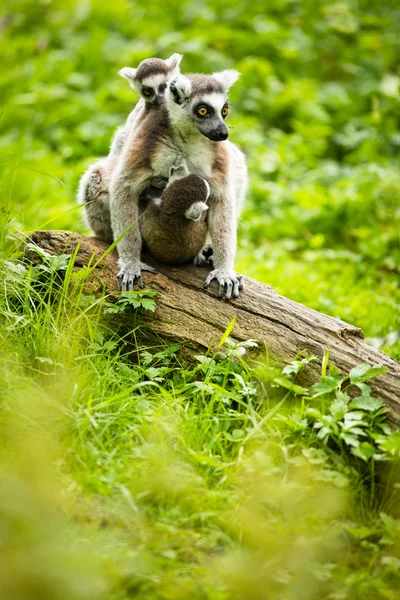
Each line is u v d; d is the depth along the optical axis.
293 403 9.74
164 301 10.85
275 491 8.57
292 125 22.16
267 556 8.04
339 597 7.60
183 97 11.16
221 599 7.30
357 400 9.19
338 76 25.06
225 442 9.20
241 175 13.14
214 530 8.16
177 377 10.41
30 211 17.39
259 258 16.81
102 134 20.91
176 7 26.59
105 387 9.70
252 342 10.13
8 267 10.73
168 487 8.46
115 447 8.99
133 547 7.85
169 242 11.09
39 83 23.31
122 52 24.12
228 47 24.95
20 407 9.00
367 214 18.58
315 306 14.48
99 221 12.70
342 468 8.90
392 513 8.77
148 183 11.69
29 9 26.88
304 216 18.50
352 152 21.83
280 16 26.72
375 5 27.62
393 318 14.34
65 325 10.45
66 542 7.68
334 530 8.35
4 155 19.62
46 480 8.30
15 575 7.20
